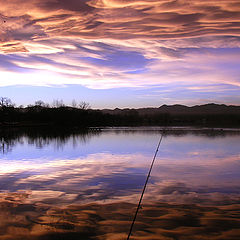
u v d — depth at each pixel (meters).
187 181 8.41
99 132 37.38
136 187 7.74
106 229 4.76
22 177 9.20
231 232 4.64
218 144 20.03
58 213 5.59
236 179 8.65
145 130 42.34
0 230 4.77
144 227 4.84
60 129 47.06
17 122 71.00
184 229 4.76
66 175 9.48
